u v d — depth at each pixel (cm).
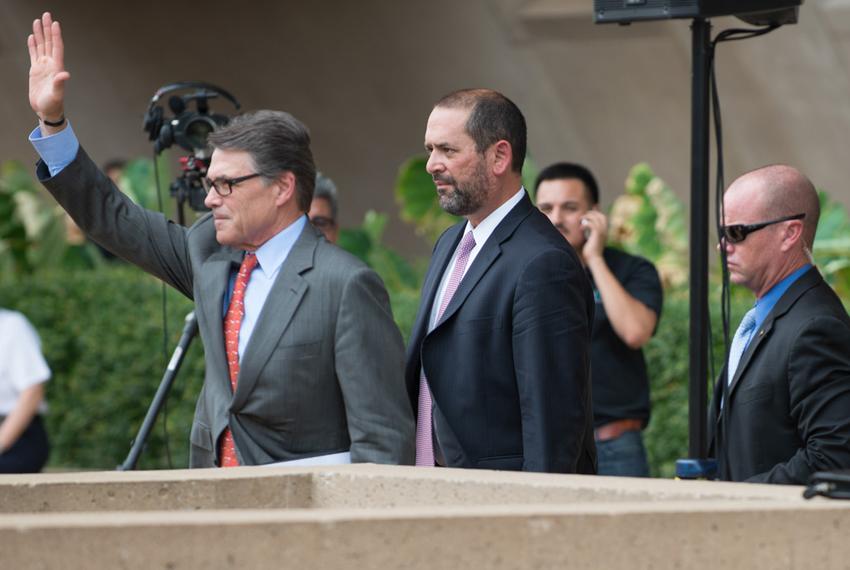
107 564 487
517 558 511
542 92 3653
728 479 988
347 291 991
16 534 484
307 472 679
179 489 648
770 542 534
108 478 647
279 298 1001
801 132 3247
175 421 2294
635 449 1458
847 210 3234
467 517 507
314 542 496
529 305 980
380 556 500
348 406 981
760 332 980
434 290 1068
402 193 2561
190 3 4103
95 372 2381
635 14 1034
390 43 3869
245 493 662
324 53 3984
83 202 1062
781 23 1045
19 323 1880
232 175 1005
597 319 1448
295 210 1031
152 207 2694
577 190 1494
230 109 4166
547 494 622
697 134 1030
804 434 945
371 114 3991
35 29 1055
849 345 948
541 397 963
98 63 4272
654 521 523
